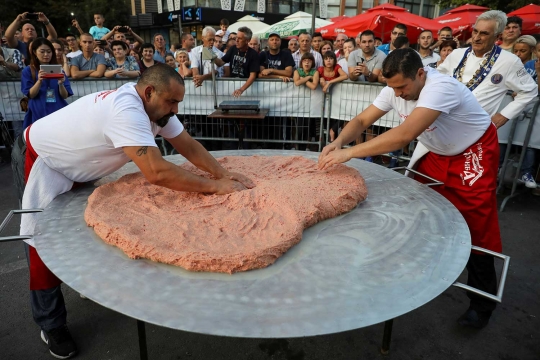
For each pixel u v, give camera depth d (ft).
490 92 9.81
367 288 3.91
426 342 7.67
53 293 6.72
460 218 5.53
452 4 43.57
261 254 4.22
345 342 7.70
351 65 16.83
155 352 7.39
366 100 16.48
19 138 7.43
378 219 5.54
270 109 17.99
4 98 17.81
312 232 5.16
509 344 7.63
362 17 30.66
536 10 28.02
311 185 6.24
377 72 16.12
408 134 6.19
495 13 9.11
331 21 39.75
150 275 4.07
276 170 7.37
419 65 6.26
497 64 9.57
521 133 13.66
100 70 17.72
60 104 14.79
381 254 4.57
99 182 6.84
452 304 8.79
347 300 3.72
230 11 70.74
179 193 6.01
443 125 6.85
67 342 7.21
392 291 3.86
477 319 7.91
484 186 7.04
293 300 3.70
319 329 3.32
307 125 18.81
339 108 17.25
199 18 69.51
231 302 3.65
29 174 6.17
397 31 18.89
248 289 3.87
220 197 5.78
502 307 8.69
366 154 6.44
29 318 8.26
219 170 6.81
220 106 16.21
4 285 9.36
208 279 4.03
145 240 4.51
